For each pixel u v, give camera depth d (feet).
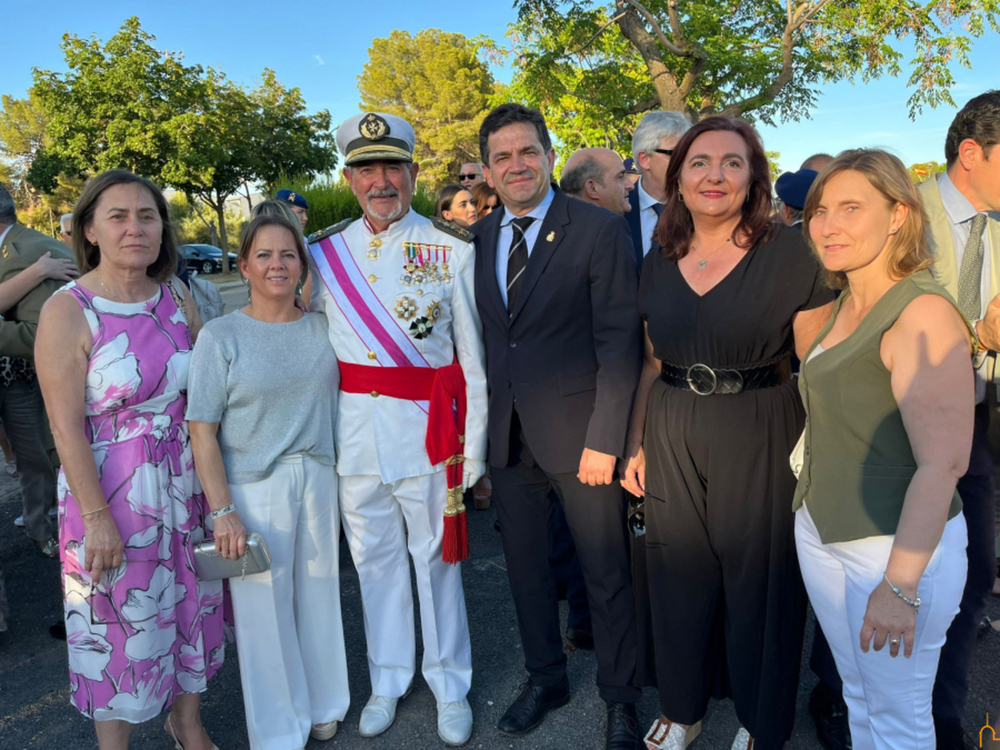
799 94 48.03
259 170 84.74
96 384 6.17
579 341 6.89
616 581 7.09
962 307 6.39
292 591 7.09
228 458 6.75
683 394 6.17
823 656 7.07
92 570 6.02
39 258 10.51
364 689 8.41
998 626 8.95
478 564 11.62
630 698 7.19
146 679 6.27
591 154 9.85
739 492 5.92
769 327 5.68
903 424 4.70
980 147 6.06
